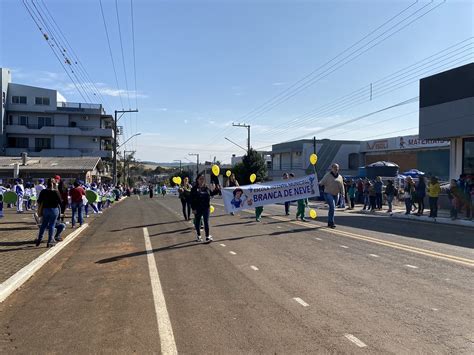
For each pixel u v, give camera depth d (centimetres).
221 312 566
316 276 743
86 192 1983
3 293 650
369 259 877
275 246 1049
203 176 1148
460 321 514
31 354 446
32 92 6662
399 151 4828
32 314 579
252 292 654
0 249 1040
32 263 864
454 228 1409
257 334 486
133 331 506
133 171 14512
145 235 1338
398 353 427
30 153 6575
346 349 439
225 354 435
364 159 5588
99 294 668
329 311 559
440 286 667
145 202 4000
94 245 1165
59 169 4772
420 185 1858
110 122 7419
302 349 442
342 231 1301
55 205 1098
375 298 611
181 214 2184
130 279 760
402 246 1021
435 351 430
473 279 706
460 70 2112
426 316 533
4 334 506
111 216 2161
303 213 1619
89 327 523
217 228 1430
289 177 1720
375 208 2308
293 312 558
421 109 2377
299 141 6062
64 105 7038
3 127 6462
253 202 1489
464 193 1670
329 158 5812
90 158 5347
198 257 938
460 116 2116
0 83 6438
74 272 830
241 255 945
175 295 650
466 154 2222
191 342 468
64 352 449
